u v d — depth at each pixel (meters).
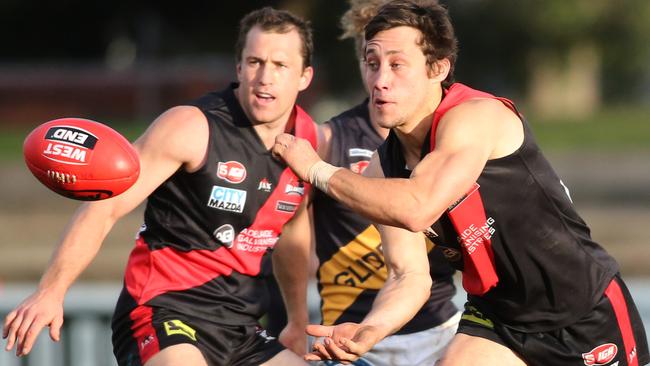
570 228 16.05
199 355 16.55
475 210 15.43
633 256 38.19
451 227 15.68
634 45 140.62
